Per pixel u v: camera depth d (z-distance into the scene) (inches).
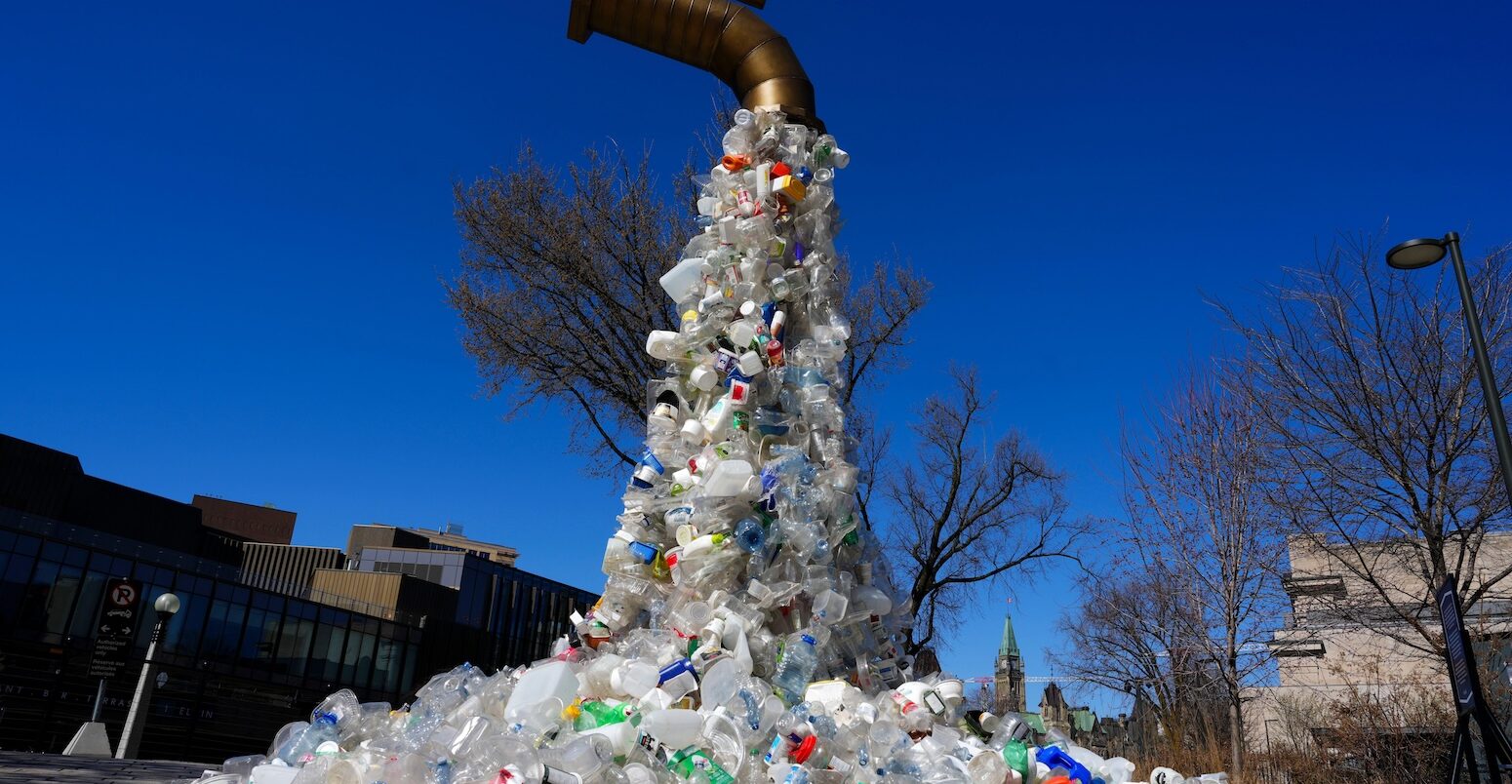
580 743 105.9
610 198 503.8
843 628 157.6
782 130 197.3
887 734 128.3
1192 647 443.8
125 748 605.3
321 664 1549.0
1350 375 450.6
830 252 194.2
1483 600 456.1
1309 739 384.2
